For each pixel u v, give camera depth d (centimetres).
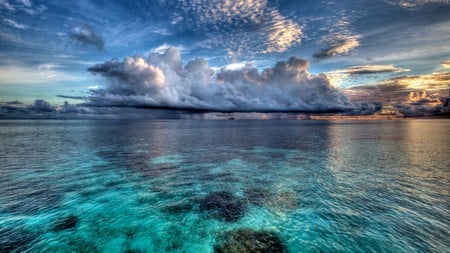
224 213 1535
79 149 4088
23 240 1195
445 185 2003
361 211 1514
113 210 1577
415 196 1761
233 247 1162
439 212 1480
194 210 1584
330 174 2452
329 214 1482
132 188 2038
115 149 4175
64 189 1980
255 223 1389
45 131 8462
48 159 3183
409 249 1102
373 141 5250
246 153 3834
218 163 3081
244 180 2289
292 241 1194
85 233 1280
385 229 1281
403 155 3409
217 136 6856
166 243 1201
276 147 4484
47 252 1106
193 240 1224
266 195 1859
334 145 4662
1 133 7350
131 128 11244
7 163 2903
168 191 1967
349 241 1177
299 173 2525
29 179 2242
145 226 1366
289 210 1560
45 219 1428
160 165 2948
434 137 6016
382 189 1931
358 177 2302
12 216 1456
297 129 10656
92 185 2105
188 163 3078
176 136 6819
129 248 1159
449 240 1168
